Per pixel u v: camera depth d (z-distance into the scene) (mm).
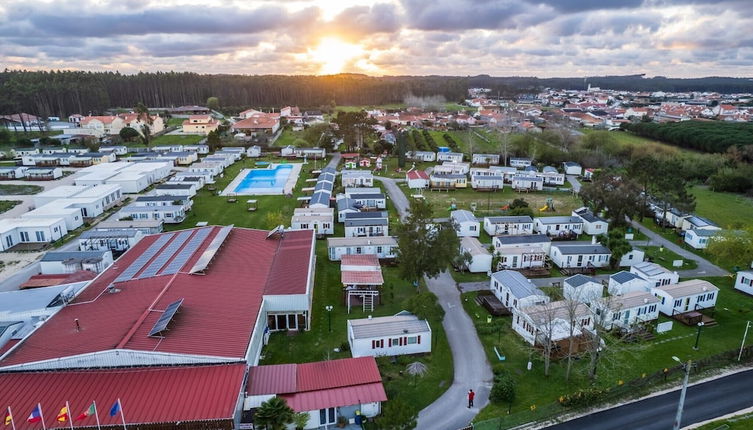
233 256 69062
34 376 43250
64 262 74938
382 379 50094
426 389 49000
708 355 55531
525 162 163500
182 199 109125
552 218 98125
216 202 118688
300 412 41375
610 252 82125
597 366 52938
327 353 54688
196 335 48156
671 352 56281
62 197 108438
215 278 61312
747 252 73500
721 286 74375
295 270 64812
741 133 181125
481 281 75375
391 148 183125
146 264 66938
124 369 44406
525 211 107125
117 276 63875
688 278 77062
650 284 68500
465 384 50062
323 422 43562
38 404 39031
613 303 59219
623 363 53906
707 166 151750
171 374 43656
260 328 54219
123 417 38531
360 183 135000
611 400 48156
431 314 56969
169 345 45812
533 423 44656
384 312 64688
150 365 44719
